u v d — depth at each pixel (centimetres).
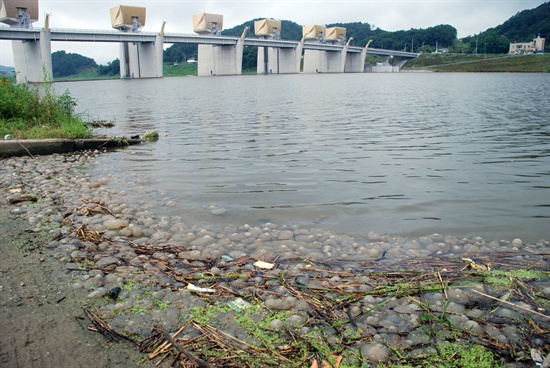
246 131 1366
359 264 409
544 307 323
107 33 9819
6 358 256
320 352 271
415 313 315
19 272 375
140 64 11950
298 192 653
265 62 15838
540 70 12044
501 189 652
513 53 15400
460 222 520
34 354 261
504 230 493
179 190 672
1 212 554
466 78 8006
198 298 338
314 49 15875
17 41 8738
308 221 532
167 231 500
